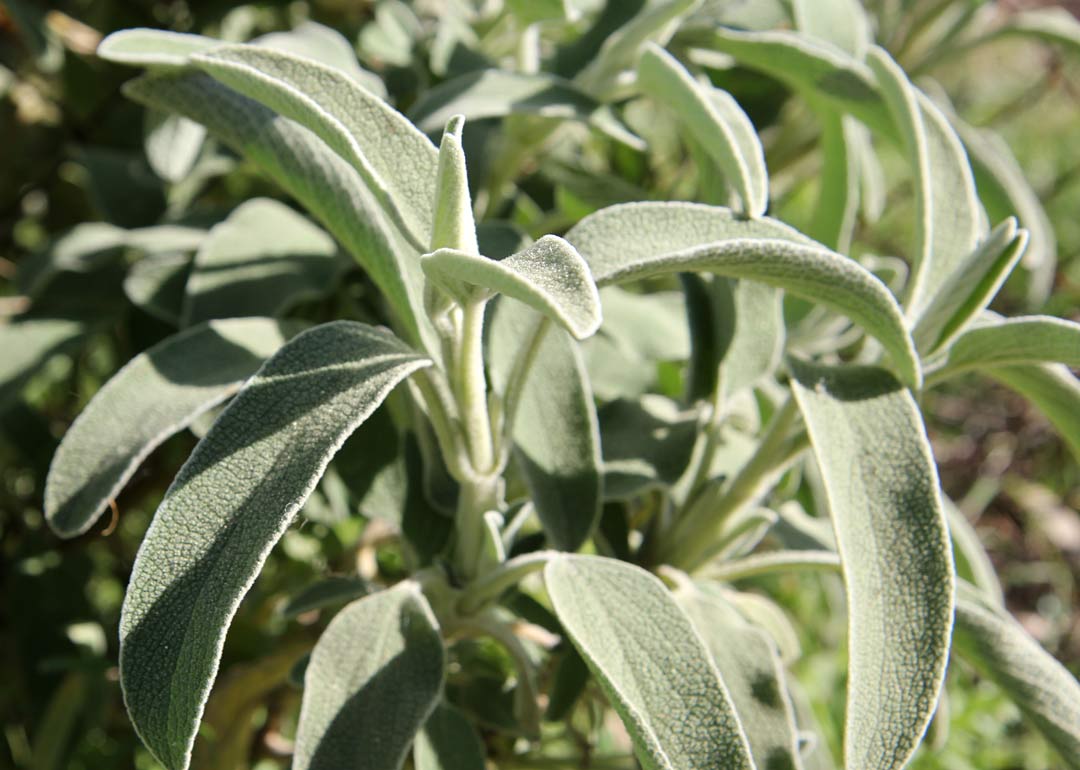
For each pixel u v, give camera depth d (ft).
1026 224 1.76
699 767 1.28
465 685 1.59
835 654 2.63
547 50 1.92
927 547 1.30
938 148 1.50
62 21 2.04
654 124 2.11
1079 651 3.29
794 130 1.99
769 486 1.51
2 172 2.28
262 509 1.20
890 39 2.01
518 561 1.40
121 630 1.20
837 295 1.30
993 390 3.55
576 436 1.48
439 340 1.33
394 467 1.55
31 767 1.82
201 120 1.46
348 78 1.32
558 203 1.87
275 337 1.49
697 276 1.55
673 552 1.55
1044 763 2.66
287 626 1.83
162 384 1.42
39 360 1.72
